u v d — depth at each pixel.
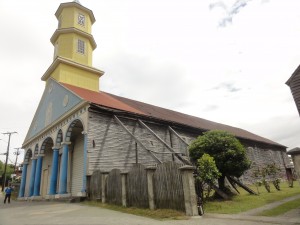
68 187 19.12
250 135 36.59
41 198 20.31
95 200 13.80
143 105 27.03
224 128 33.69
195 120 31.11
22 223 8.51
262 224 7.38
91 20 26.56
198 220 8.28
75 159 19.72
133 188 11.39
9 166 69.00
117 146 17.66
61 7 25.20
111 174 13.01
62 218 9.12
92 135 16.45
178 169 9.66
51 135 21.00
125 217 9.03
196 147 14.80
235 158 14.05
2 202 20.53
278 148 38.53
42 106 25.28
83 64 23.73
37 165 22.16
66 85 21.61
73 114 18.33
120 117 18.80
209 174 11.88
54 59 24.66
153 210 9.92
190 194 9.08
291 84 13.25
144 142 19.59
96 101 18.41
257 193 15.98
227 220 8.24
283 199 13.08
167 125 22.20
